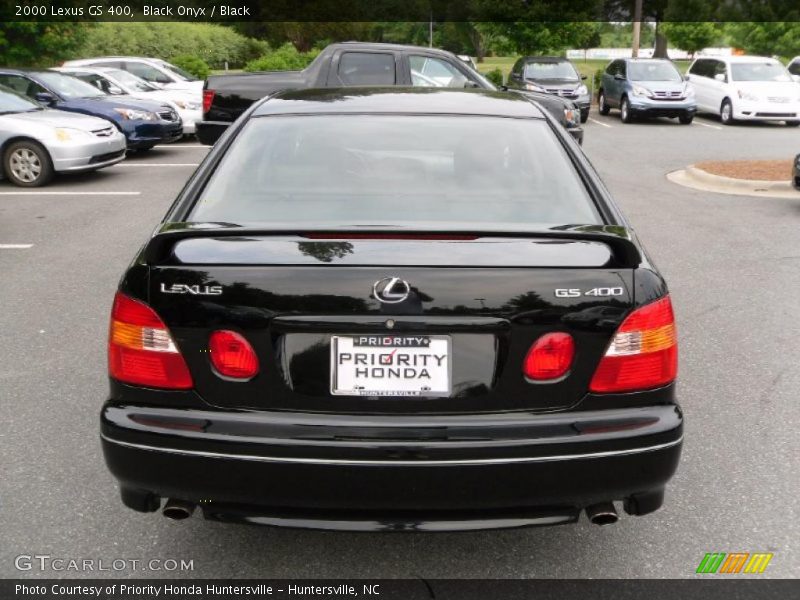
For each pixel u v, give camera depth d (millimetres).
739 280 7391
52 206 10883
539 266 2709
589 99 23203
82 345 5672
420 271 2670
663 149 17375
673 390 2846
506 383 2695
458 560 3244
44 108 13508
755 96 21922
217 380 2727
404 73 12742
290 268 2693
